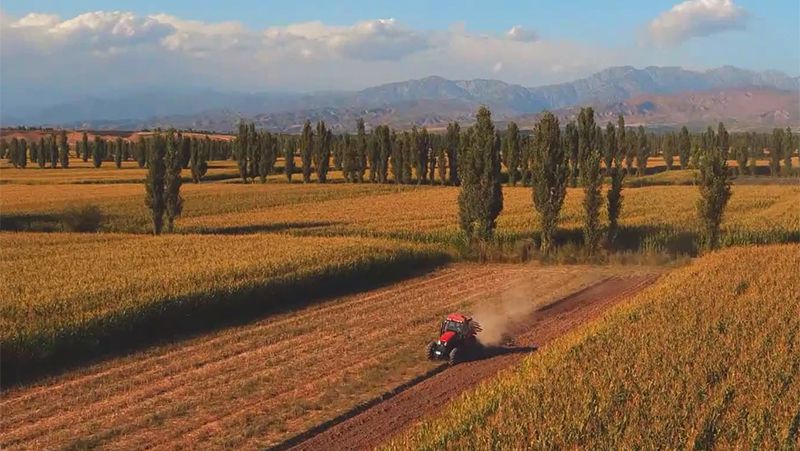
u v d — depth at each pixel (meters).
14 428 19.22
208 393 21.88
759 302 28.67
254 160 131.25
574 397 17.47
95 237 55.41
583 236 56.38
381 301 36.53
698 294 30.75
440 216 74.81
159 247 48.34
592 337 24.08
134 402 21.27
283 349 27.22
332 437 18.69
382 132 132.50
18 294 31.41
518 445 14.73
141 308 28.73
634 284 42.06
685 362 19.95
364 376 23.66
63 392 22.19
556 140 51.91
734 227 60.75
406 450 15.41
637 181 127.88
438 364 25.30
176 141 64.94
